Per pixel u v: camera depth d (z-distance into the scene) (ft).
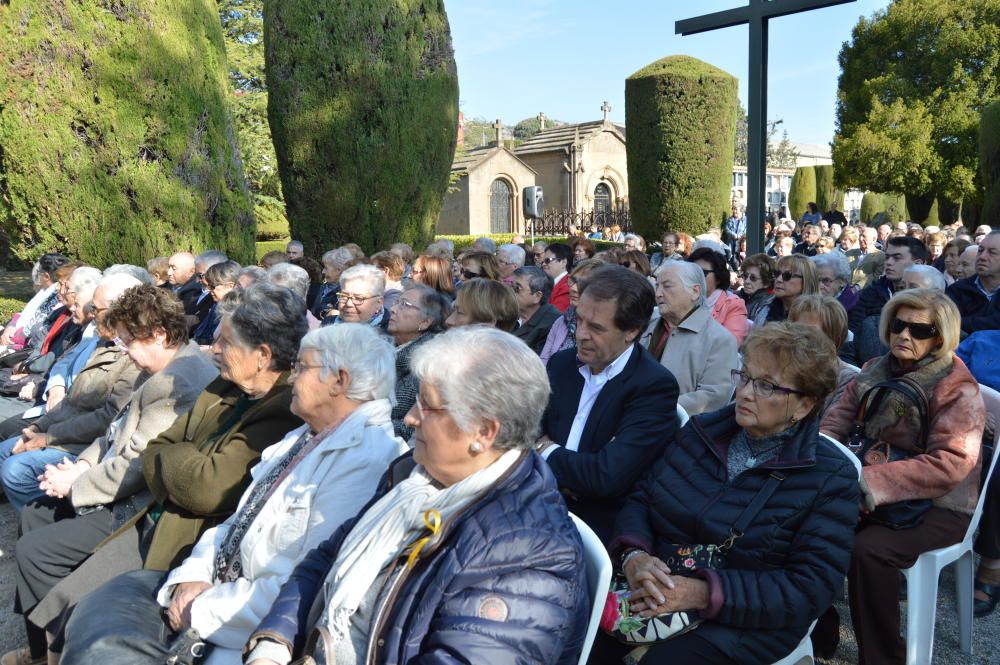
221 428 8.79
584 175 120.37
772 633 6.86
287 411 8.34
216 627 6.88
